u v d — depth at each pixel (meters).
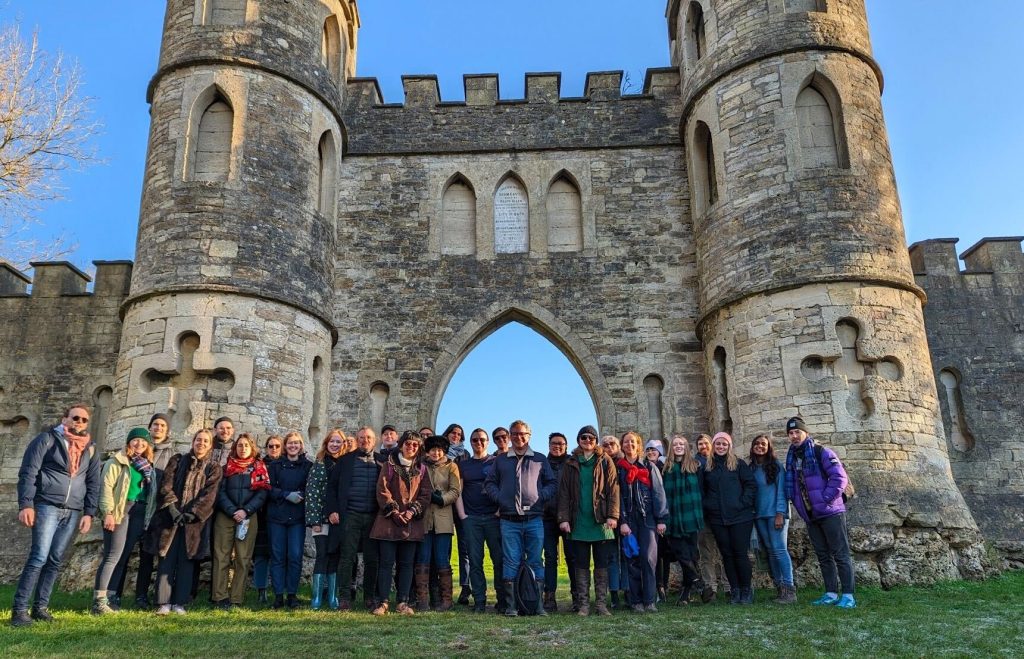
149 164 13.65
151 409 12.02
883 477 11.38
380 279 15.16
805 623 7.44
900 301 12.55
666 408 14.35
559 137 15.95
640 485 8.75
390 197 15.66
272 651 6.23
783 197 12.98
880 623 7.42
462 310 15.01
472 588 8.84
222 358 12.24
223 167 13.47
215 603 8.78
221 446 9.05
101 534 11.68
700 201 14.89
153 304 12.59
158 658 5.93
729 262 13.47
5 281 16.69
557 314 14.95
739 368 12.89
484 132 16.05
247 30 13.94
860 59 13.82
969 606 8.74
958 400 15.26
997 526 14.30
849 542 10.88
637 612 8.34
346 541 8.65
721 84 14.20
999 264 15.92
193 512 8.47
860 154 13.14
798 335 12.31
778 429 12.14
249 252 12.89
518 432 8.55
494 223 15.58
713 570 10.04
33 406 15.59
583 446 8.55
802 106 13.59
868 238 12.66
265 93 13.82
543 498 8.46
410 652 6.22
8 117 14.23
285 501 9.05
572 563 8.64
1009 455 14.85
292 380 12.94
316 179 14.41
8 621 7.25
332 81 15.30
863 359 12.06
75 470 7.55
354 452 8.92
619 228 15.38
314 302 13.70
